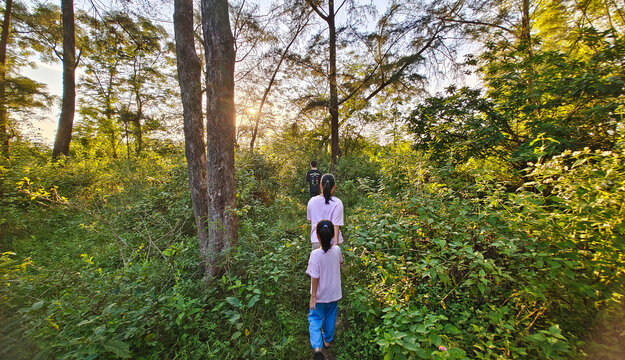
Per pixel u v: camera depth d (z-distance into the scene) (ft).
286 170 33.06
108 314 7.04
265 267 9.95
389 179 15.19
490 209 8.68
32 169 24.13
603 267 6.37
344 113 35.50
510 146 16.62
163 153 41.34
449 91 20.38
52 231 18.22
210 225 11.40
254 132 47.98
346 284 10.45
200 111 12.98
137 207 17.63
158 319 8.01
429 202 10.43
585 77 12.57
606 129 12.80
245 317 8.92
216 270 10.95
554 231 7.00
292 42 41.47
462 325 7.92
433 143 19.51
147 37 48.03
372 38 35.45
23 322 6.98
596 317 6.78
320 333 8.04
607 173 6.24
